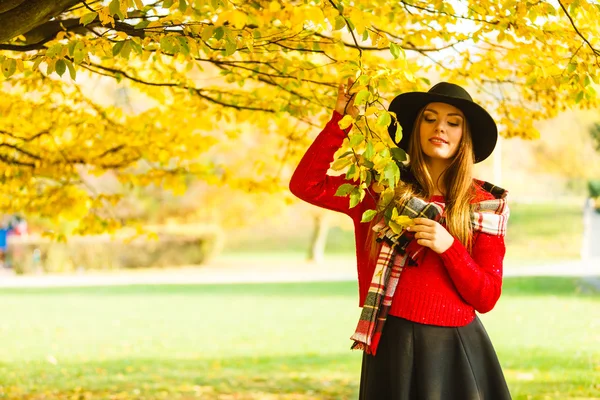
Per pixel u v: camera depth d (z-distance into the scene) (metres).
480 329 2.77
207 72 6.18
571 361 8.42
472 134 2.95
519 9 3.64
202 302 17.05
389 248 2.71
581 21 3.95
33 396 7.38
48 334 12.48
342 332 12.07
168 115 5.48
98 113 5.66
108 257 29.42
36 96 5.71
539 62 3.88
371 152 2.46
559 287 16.92
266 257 38.22
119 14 3.02
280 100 4.86
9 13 3.31
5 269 30.42
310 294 18.31
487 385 2.73
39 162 5.56
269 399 7.21
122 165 5.74
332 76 4.59
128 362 9.61
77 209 5.87
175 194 5.86
